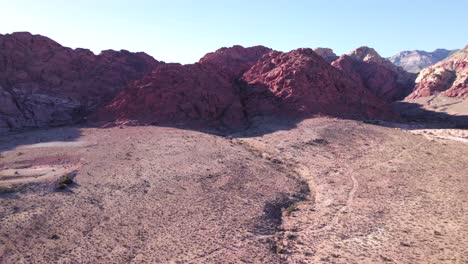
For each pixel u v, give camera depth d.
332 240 33.41
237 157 60.78
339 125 79.69
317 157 62.09
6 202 42.16
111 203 42.44
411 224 35.81
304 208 42.38
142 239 34.34
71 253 31.91
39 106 94.31
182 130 80.38
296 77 97.62
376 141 70.25
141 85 95.50
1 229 35.53
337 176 52.91
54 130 82.25
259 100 96.31
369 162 58.94
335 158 61.56
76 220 38.12
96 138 73.50
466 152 62.72
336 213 39.69
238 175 52.50
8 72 98.31
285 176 53.81
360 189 47.19
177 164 56.41
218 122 90.12
